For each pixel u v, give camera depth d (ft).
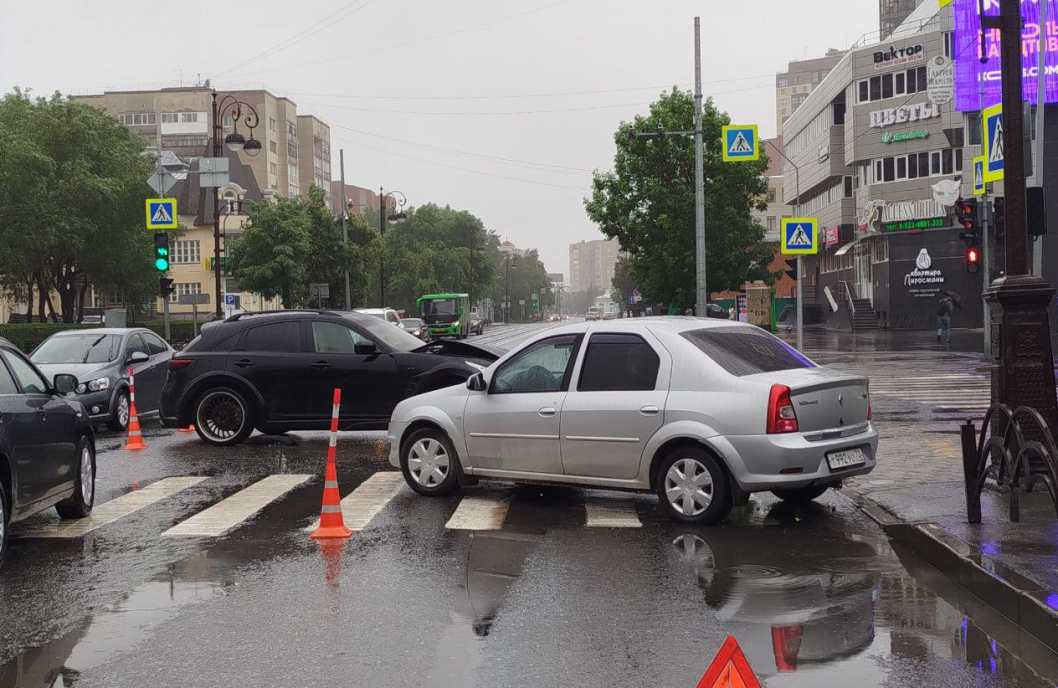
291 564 21.98
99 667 15.37
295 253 166.09
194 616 18.06
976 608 17.95
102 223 159.63
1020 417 26.89
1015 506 23.15
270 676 14.83
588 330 28.19
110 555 23.24
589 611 17.94
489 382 29.53
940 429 44.50
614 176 128.67
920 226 155.94
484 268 357.82
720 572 20.72
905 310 159.74
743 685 8.46
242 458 39.96
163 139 360.48
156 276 173.58
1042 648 15.69
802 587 19.48
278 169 368.89
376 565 21.76
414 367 42.83
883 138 162.81
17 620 17.97
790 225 66.54
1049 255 119.14
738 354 26.61
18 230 144.36
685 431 25.41
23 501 23.54
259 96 352.49
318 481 33.81
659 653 15.55
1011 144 27.43
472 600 18.80
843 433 26.04
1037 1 90.33
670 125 122.01
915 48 158.92
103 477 35.83
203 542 24.41
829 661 15.11
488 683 14.34
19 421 23.57
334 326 44.34
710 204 121.60
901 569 20.92
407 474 30.81
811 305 215.72
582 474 27.50
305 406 43.50
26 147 139.95
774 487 24.86
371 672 14.90
